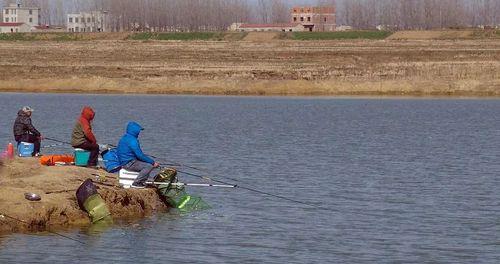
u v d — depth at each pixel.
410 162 71.38
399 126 106.62
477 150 80.75
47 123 105.06
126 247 40.09
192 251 39.75
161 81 172.88
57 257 38.09
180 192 49.91
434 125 107.94
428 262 38.59
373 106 138.88
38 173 48.06
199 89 168.50
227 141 87.31
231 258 38.72
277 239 42.38
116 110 128.12
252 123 109.81
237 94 166.00
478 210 50.19
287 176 62.59
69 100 147.38
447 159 73.62
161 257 38.59
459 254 39.97
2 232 41.81
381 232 44.25
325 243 41.78
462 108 134.62
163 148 80.06
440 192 56.28
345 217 47.84
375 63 189.50
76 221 44.06
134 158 48.41
